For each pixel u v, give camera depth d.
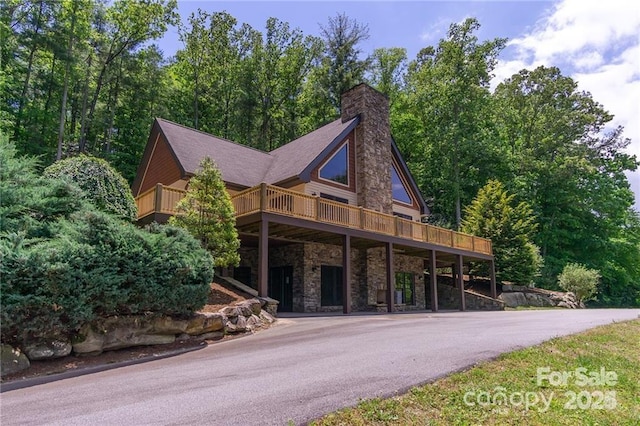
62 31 22.20
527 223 24.16
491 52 30.23
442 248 18.23
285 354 6.45
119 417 3.82
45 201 7.48
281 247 16.59
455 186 29.38
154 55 28.33
